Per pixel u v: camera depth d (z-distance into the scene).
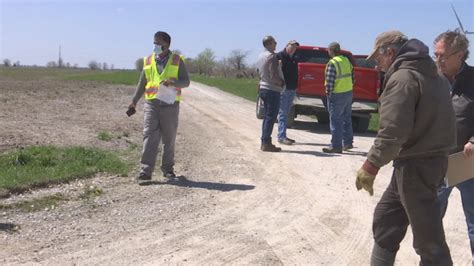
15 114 14.12
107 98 23.81
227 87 45.19
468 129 4.50
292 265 5.08
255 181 8.36
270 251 5.41
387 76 3.87
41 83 36.56
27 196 6.92
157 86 7.81
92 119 14.42
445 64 4.51
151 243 5.54
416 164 3.80
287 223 6.33
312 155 10.81
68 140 10.49
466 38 4.48
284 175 8.85
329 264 5.14
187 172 8.77
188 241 5.62
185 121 16.39
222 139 12.68
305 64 14.97
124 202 6.93
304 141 12.93
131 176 8.26
